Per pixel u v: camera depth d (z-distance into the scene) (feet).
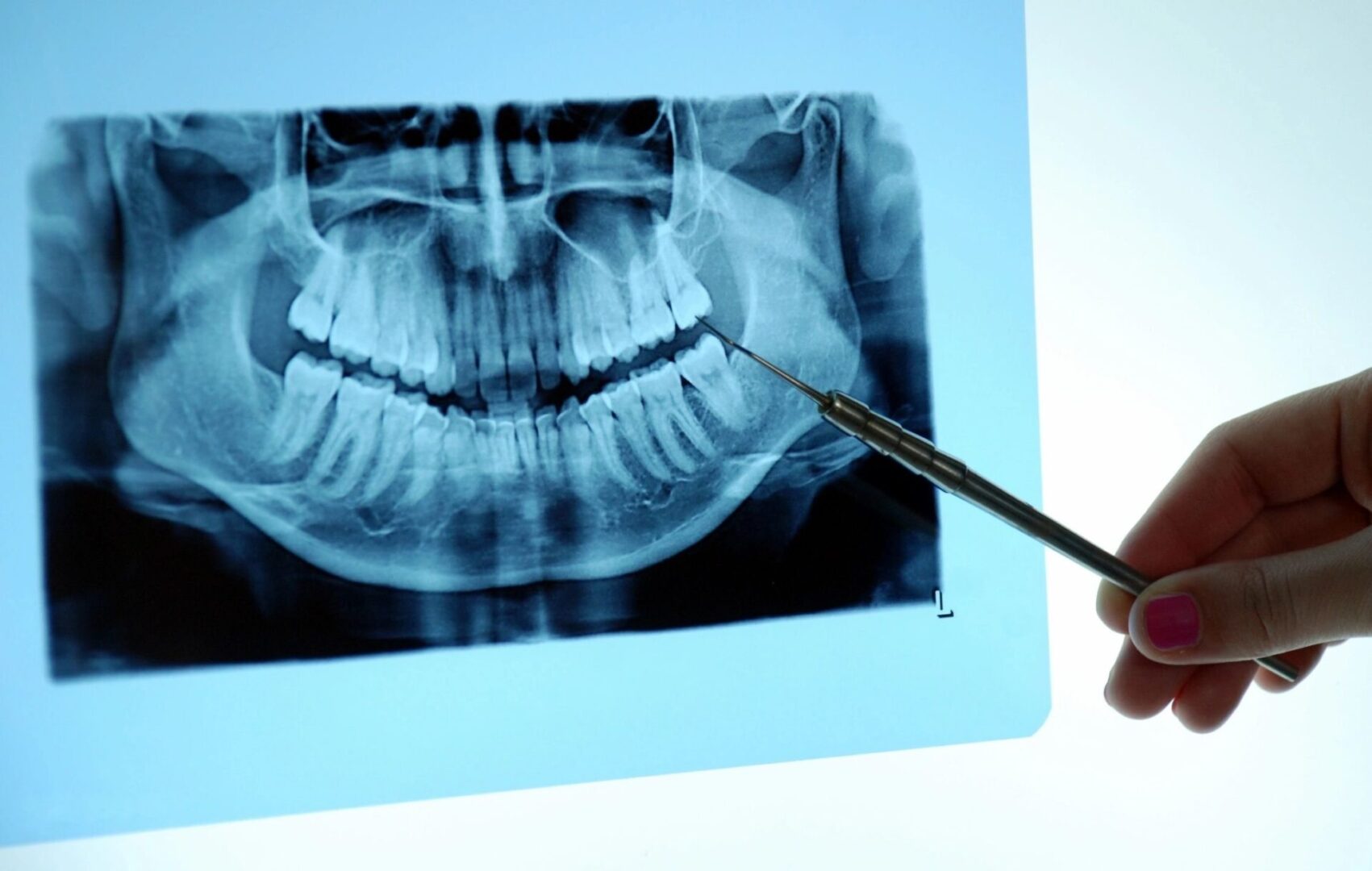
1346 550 1.84
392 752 2.40
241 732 2.37
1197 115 2.83
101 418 2.42
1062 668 2.62
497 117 2.62
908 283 2.66
